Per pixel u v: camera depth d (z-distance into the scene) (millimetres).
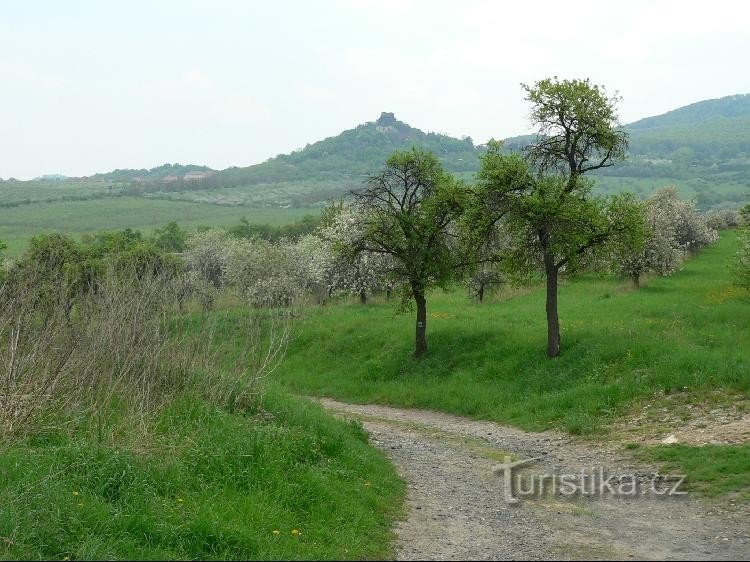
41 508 7469
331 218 48438
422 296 29328
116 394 11703
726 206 174750
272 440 11469
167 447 10047
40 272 12625
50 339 11070
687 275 43938
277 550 7816
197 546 7598
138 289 13086
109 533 7496
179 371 13125
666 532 9562
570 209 23516
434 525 10133
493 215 25188
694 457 13656
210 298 15430
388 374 28672
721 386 18312
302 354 32906
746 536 9195
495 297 43562
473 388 24531
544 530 9820
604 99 23719
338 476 11523
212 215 172375
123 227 141125
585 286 44406
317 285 45188
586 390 20453
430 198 28094
